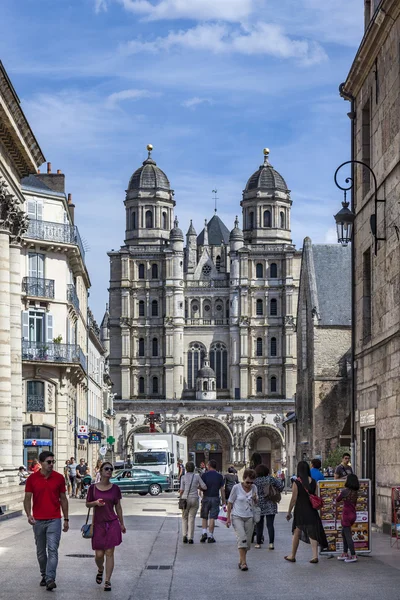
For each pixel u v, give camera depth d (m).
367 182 30.80
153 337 168.88
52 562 16.08
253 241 175.12
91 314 94.06
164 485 66.19
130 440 162.12
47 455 16.52
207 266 171.00
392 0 25.22
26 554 21.08
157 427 161.88
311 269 63.47
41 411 60.75
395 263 25.83
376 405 28.02
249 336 166.75
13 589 16.03
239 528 19.08
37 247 61.41
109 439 92.25
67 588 16.20
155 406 162.62
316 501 20.20
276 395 165.62
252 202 176.62
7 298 35.88
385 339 26.66
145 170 178.25
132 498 58.06
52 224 62.22
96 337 98.06
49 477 16.53
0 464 35.81
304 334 65.81
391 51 26.44
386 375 26.83
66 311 63.09
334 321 61.16
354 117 31.73
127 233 176.62
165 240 175.62
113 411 147.38
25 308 60.47
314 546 20.09
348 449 55.06
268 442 163.25
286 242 176.00
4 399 35.69
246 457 160.62
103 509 16.31
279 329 166.62
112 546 16.17
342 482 21.62
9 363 35.94
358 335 31.22
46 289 61.41
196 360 168.62
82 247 69.50
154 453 79.94
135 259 170.12
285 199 176.88
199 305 169.50
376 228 27.94
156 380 168.38
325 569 19.00
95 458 97.00
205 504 25.50
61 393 61.81
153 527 31.06
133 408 162.88
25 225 38.56
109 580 16.16
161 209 176.62
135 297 169.62
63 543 24.30
